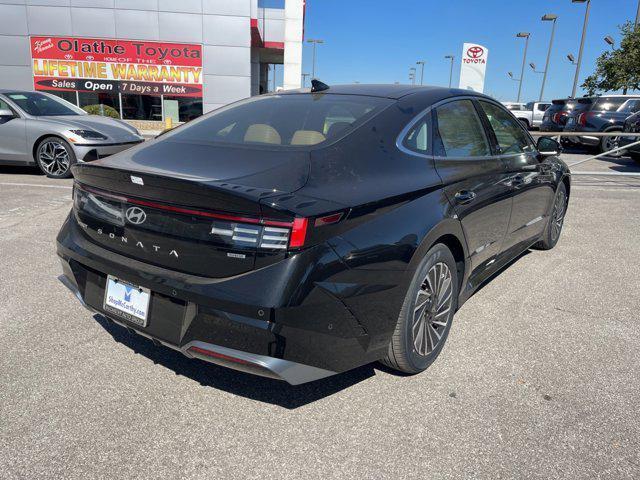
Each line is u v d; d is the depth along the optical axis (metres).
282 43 24.56
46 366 2.77
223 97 22.23
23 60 21.28
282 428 2.32
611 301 3.88
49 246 4.81
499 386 2.69
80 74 21.53
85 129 8.50
